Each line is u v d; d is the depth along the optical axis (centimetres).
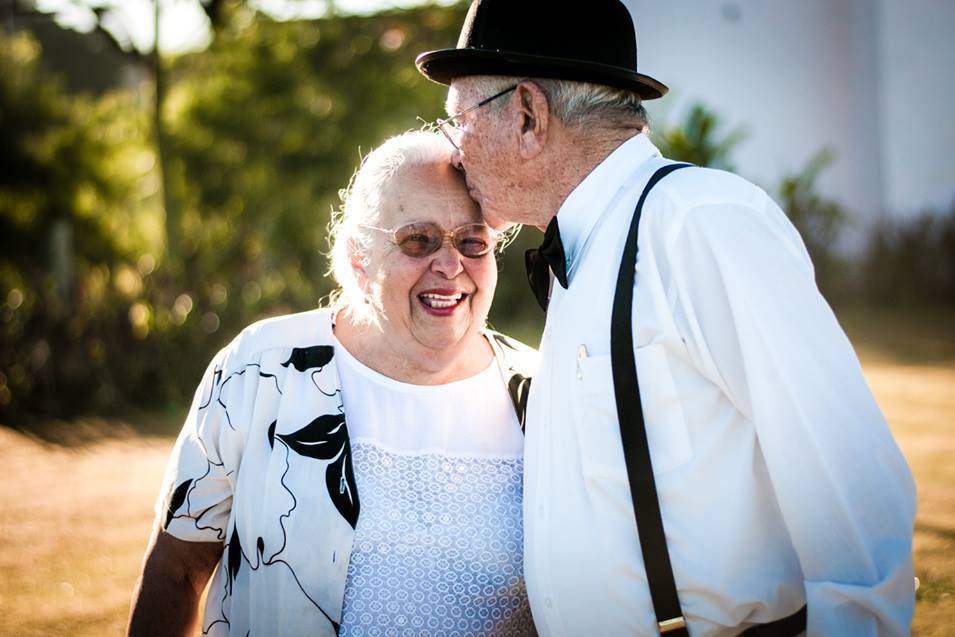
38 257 1558
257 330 203
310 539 186
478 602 191
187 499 194
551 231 178
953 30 1453
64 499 603
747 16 1591
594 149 178
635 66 187
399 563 189
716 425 164
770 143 1598
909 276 1366
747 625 166
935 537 444
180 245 1296
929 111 1481
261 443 192
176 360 938
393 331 196
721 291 159
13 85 1616
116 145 1672
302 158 1447
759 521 165
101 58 2153
